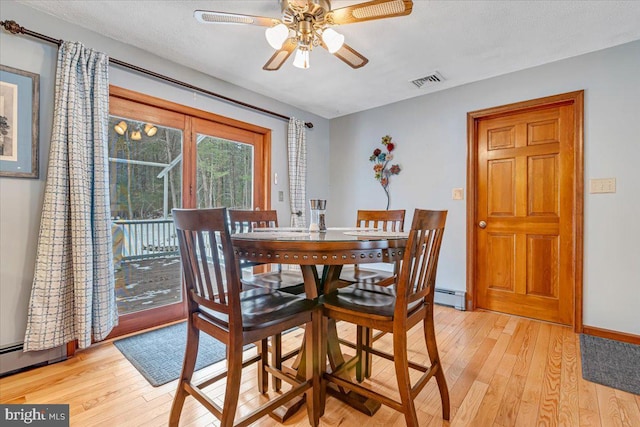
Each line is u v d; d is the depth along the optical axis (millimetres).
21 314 1850
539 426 1375
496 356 2047
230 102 3006
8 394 1608
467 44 2295
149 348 2152
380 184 3650
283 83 3012
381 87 3109
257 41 2273
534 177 2730
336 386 1597
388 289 1674
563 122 2582
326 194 4125
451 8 1872
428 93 3260
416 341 2301
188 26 2086
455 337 2359
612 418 1422
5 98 1800
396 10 1546
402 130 3467
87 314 1963
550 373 1821
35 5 1864
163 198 2600
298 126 3641
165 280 2625
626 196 2271
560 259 2611
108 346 2180
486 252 2996
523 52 2418
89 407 1510
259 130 3289
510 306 2863
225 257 1111
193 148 2781
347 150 3973
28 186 1879
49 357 1912
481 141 3008
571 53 2432
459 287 3059
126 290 2406
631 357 2014
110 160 2303
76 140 1944
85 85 2004
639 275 2223
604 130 2352
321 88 3141
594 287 2387
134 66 2301
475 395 1612
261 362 1625
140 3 1852
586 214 2422
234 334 1122
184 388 1309
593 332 2377
